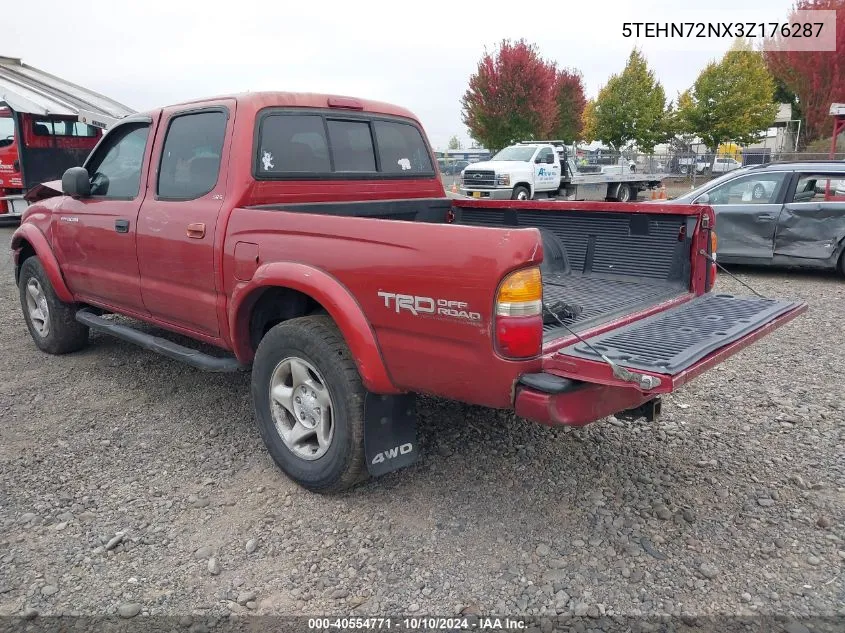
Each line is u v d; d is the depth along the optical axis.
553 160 21.83
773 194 9.10
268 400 3.53
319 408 3.32
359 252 3.01
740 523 3.17
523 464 3.74
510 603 2.67
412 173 4.85
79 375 5.27
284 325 3.37
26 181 15.37
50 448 4.04
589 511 3.28
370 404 3.16
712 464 3.73
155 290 4.26
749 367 5.34
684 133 38.03
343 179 4.30
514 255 2.56
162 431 4.27
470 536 3.10
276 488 3.55
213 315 3.86
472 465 3.73
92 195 4.83
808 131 33.38
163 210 4.08
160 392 4.91
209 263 3.76
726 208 9.34
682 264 3.88
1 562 2.96
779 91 40.06
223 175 3.77
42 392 4.93
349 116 4.37
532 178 20.78
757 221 9.12
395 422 3.27
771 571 2.83
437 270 2.74
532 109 31.88
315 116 4.15
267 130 3.86
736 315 3.40
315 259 3.19
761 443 3.99
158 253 4.13
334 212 4.10
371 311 2.99
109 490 3.56
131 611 2.65
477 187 20.75
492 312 2.61
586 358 2.61
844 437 4.04
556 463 3.75
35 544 3.09
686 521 3.19
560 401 2.60
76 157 16.19
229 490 3.55
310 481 3.38
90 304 5.11
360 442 3.17
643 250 4.06
